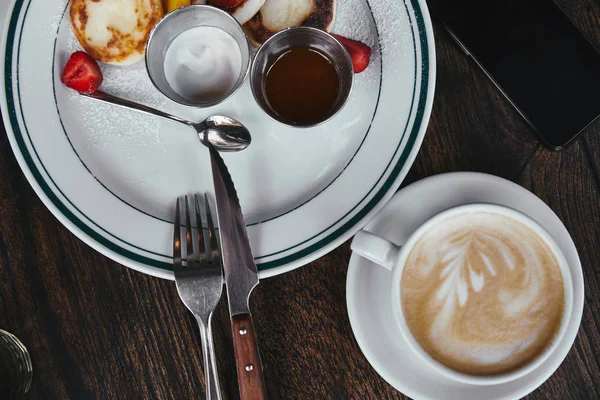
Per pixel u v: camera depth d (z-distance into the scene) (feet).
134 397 1.90
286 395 1.89
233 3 1.88
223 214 1.83
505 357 1.73
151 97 1.93
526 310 1.74
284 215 1.86
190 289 1.80
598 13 1.92
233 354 1.89
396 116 1.85
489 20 1.90
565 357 1.86
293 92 1.90
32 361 1.90
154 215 1.88
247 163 1.89
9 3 1.87
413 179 1.93
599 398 1.86
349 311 1.81
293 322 1.89
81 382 1.90
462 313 1.75
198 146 1.90
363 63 1.87
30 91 1.87
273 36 1.84
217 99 1.91
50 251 1.91
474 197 1.82
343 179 1.86
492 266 1.75
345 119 1.88
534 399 1.87
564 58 1.88
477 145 1.92
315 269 1.90
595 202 1.90
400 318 1.72
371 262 1.83
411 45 1.84
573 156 1.90
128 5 1.87
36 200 1.91
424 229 1.72
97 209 1.86
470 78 1.93
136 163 1.90
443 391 1.78
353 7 1.90
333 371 1.89
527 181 1.91
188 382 1.90
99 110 1.90
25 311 1.91
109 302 1.91
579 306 1.76
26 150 1.85
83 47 1.90
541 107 1.87
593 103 1.87
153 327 1.90
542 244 1.74
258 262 1.83
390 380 1.78
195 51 1.91
